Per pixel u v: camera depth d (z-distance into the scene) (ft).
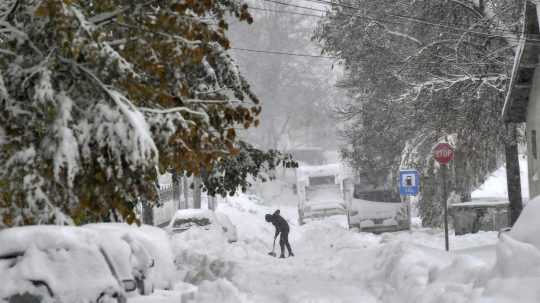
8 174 66.74
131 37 75.31
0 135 68.49
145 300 48.26
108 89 67.87
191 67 81.46
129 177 68.69
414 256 81.10
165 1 75.46
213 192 96.89
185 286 57.06
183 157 70.13
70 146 64.49
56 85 70.38
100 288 43.45
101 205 69.72
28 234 44.21
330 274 96.94
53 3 63.05
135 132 64.64
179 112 73.20
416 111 166.91
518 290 44.04
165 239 57.67
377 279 84.84
